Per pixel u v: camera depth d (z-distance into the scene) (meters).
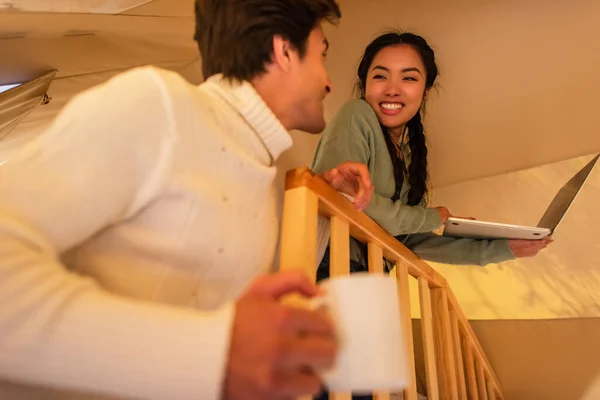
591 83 1.81
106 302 0.38
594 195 1.82
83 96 0.53
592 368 1.73
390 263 1.25
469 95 2.02
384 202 1.13
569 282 1.82
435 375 1.19
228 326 0.37
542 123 1.92
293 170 0.78
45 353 0.35
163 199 0.54
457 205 2.06
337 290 0.45
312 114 0.78
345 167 0.89
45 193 0.44
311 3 0.74
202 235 0.57
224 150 0.60
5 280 0.36
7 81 1.44
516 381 1.86
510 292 1.93
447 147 2.11
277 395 0.34
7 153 1.72
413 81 1.47
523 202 1.92
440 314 1.41
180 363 0.35
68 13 1.14
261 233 0.67
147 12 1.26
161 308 0.38
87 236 0.48
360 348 0.43
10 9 1.04
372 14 2.10
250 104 0.67
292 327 0.36
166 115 0.54
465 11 1.94
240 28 0.70
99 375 0.35
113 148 0.49
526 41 1.87
